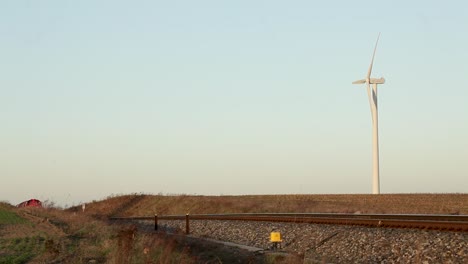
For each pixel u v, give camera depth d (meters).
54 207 68.94
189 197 86.06
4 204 56.62
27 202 69.75
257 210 65.81
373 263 24.27
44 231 33.19
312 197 73.50
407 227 28.62
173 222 54.12
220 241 38.53
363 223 32.19
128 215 86.19
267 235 36.72
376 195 65.81
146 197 93.50
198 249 32.34
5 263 21.22
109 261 22.02
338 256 27.28
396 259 23.72
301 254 26.59
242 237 38.72
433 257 22.31
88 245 26.34
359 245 27.50
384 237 27.30
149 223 55.50
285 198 76.25
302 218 39.53
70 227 36.12
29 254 23.59
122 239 24.95
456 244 22.80
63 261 22.12
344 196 69.81
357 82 70.31
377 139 69.06
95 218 54.53
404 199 60.53
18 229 34.44
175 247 29.38
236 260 28.36
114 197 98.62
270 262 26.67
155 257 24.05
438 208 50.88
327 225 34.84
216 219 51.06
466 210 48.16
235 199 79.81
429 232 25.98
